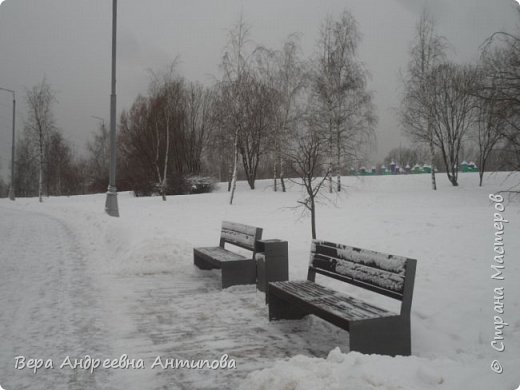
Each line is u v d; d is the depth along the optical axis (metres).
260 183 39.22
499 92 8.62
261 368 3.86
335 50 29.50
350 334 3.64
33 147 41.69
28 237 13.23
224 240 7.97
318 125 20.03
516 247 8.25
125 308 5.67
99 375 3.73
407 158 71.19
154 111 35.94
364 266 4.38
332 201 23.47
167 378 3.67
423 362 3.24
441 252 8.02
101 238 11.84
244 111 25.67
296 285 5.05
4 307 5.69
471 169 44.84
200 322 5.11
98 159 59.03
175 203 26.52
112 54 16.88
